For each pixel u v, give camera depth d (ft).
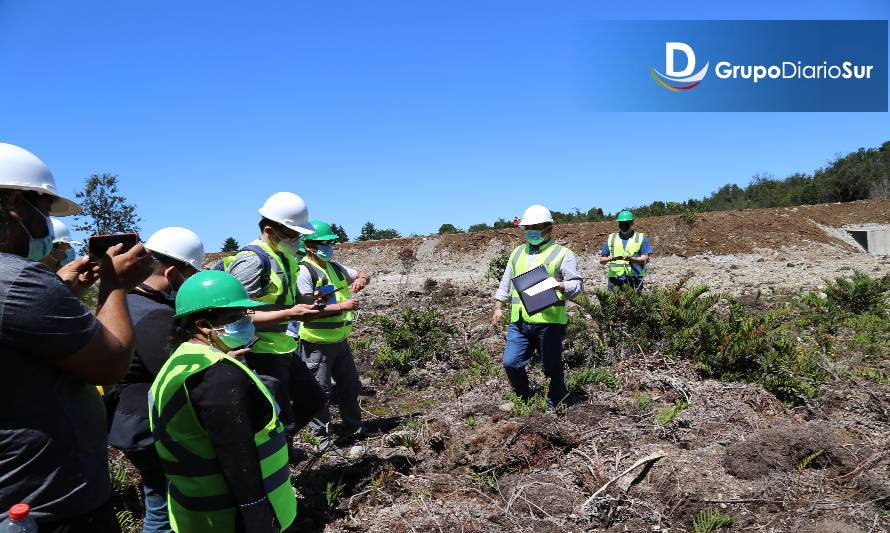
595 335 28.12
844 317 34.55
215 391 9.48
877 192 146.92
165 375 9.86
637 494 15.06
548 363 20.63
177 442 9.83
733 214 112.78
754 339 23.09
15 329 7.59
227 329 10.48
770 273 69.31
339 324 19.88
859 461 15.67
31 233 8.33
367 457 18.10
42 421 7.91
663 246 102.17
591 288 59.47
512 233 119.55
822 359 24.52
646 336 25.99
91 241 9.07
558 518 14.32
